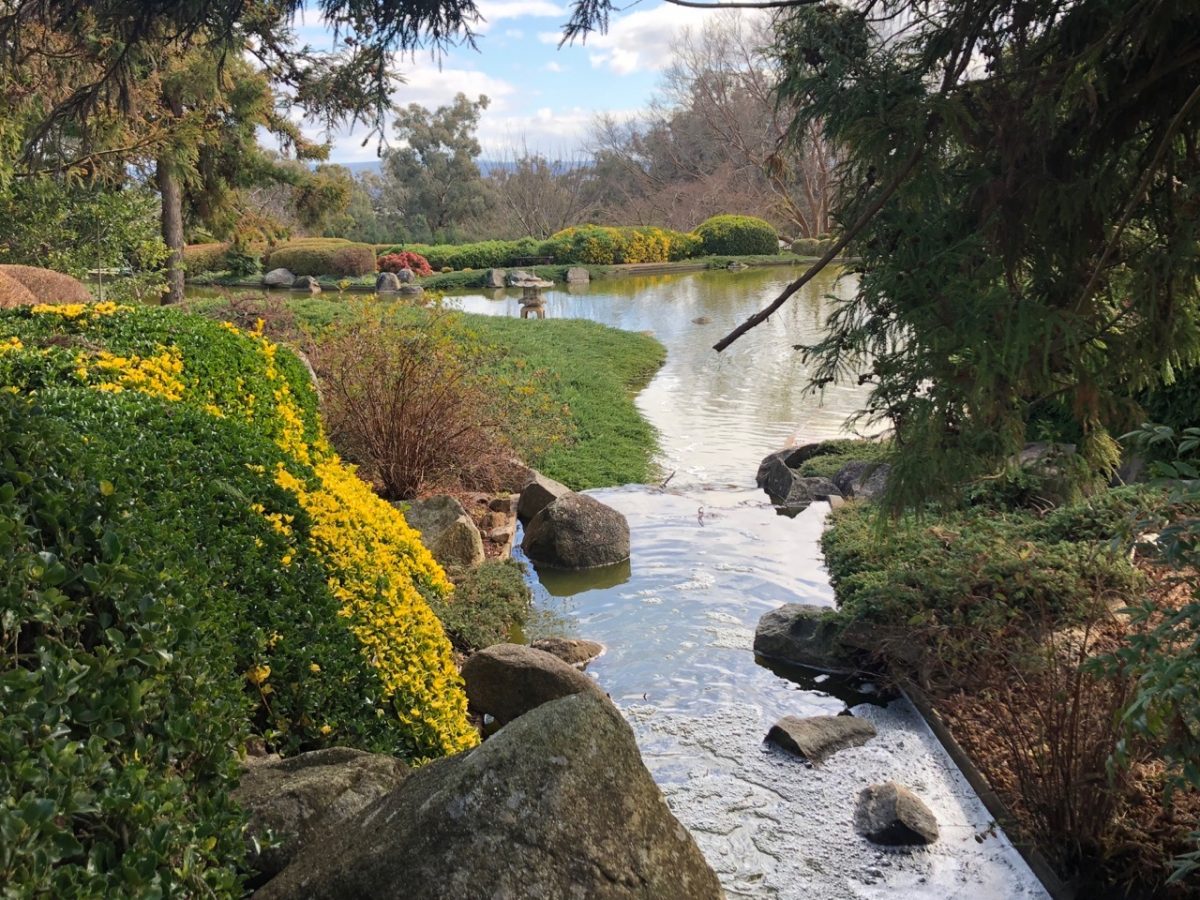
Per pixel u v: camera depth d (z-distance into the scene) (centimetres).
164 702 219
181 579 279
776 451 1052
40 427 261
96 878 161
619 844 217
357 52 303
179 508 340
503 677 499
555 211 5038
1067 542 554
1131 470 648
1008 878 360
